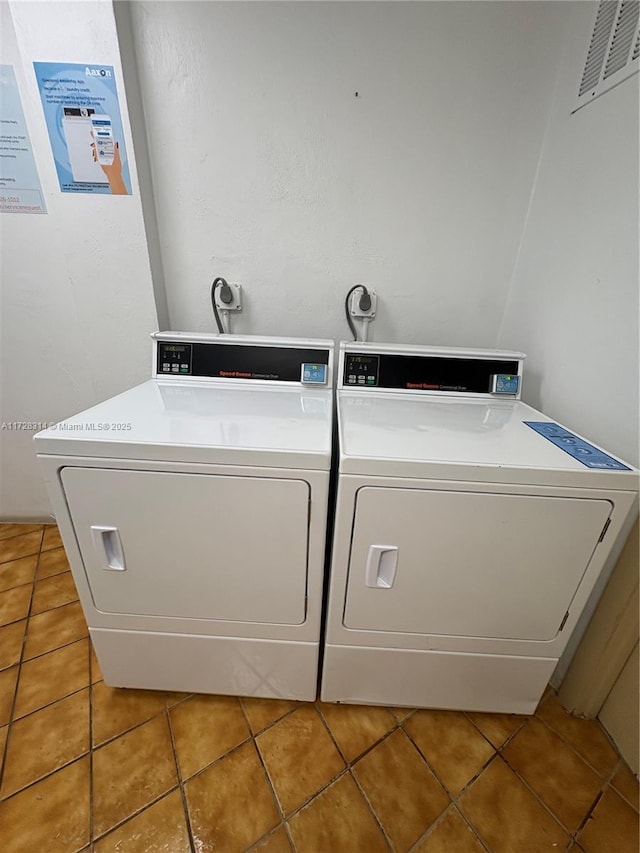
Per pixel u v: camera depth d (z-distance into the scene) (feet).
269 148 4.51
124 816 2.95
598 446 3.23
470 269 5.08
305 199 4.74
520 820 3.02
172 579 3.15
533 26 4.10
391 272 5.09
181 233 4.85
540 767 3.37
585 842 2.91
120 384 5.15
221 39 4.10
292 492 2.80
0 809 2.96
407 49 4.17
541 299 4.45
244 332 5.35
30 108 3.96
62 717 3.59
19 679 3.89
